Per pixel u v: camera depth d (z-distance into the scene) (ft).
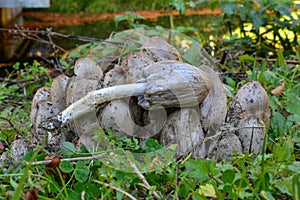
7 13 6.02
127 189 1.90
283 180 1.88
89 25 6.37
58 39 5.60
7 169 2.08
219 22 4.38
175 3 3.95
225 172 1.80
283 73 3.12
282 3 4.10
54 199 1.84
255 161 2.01
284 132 2.35
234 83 2.98
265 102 2.26
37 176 1.94
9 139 2.43
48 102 2.22
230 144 2.11
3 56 4.87
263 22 4.16
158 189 1.93
